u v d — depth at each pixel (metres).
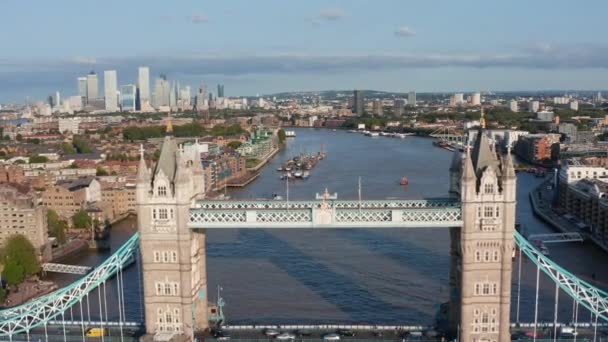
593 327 125.50
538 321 154.62
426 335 122.31
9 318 131.88
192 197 122.81
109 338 123.31
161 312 120.88
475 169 117.75
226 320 154.38
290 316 157.38
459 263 119.38
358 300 168.25
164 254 119.31
